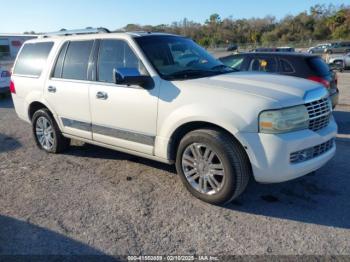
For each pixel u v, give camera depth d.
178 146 4.21
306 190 4.33
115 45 4.77
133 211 3.91
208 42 78.38
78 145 6.39
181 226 3.59
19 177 4.97
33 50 6.05
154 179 4.77
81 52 5.17
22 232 3.53
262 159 3.59
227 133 3.79
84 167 5.30
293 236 3.37
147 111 4.30
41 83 5.69
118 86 4.60
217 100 3.78
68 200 4.21
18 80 6.19
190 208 3.96
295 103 3.67
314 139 3.75
